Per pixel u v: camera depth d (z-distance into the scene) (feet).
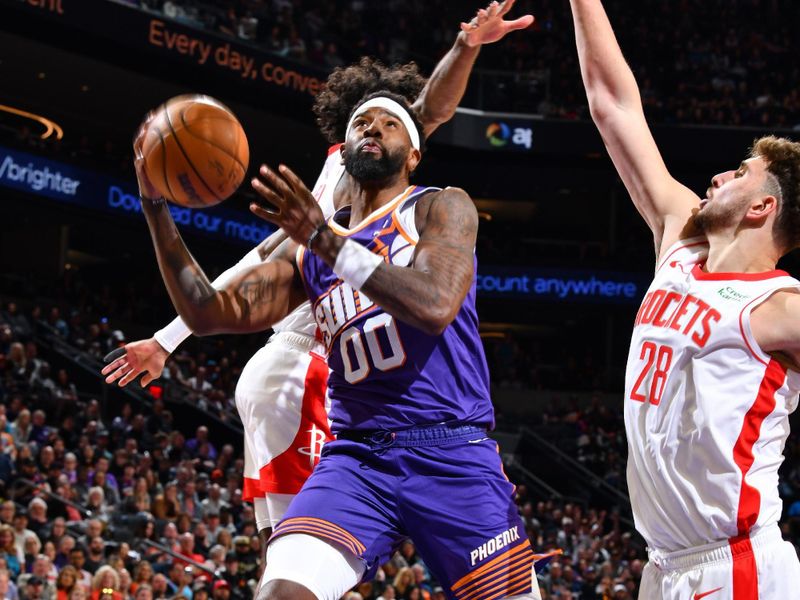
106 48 55.06
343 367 8.93
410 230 8.71
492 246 79.20
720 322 7.95
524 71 72.18
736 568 7.88
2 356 43.62
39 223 62.80
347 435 8.93
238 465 43.50
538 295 75.87
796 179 8.23
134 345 10.28
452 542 8.61
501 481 8.91
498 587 8.63
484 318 82.33
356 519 8.50
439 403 8.74
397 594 33.35
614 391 77.71
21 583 25.50
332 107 11.54
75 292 65.05
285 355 10.77
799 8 82.33
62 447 36.47
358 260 7.77
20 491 31.63
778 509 8.07
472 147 68.74
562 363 84.02
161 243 8.73
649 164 9.31
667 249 8.80
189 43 56.65
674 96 75.66
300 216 7.73
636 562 45.37
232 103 61.52
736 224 8.34
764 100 73.00
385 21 74.08
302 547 8.29
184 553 32.27
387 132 8.96
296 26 64.13
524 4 79.15
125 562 29.43
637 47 77.92
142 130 8.30
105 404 49.55
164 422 46.26
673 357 8.13
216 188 8.30
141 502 34.53
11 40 52.90
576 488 62.75
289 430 10.64
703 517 7.93
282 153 70.28
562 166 71.72
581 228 86.79
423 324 7.84
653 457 8.17
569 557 46.93
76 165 59.52
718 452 7.86
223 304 9.05
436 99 11.44
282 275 9.50
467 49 11.19
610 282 76.07
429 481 8.63
